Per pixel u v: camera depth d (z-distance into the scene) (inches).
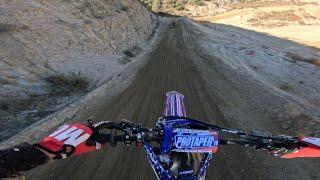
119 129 149.6
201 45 2231.8
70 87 896.9
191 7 5949.8
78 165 411.5
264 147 154.0
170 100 202.5
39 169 396.8
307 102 981.8
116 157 436.8
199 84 991.6
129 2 2603.3
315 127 638.5
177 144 145.8
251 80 1136.2
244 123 651.5
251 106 784.9
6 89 757.9
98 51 1413.6
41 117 641.6
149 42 2385.6
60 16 1385.3
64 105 730.8
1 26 1038.4
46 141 117.3
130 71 1171.3
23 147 112.3
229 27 4119.1
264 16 4714.6
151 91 845.8
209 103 770.8
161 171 148.6
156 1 5880.9
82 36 1379.2
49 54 1079.6
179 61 1480.1
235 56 1883.6
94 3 1802.4
